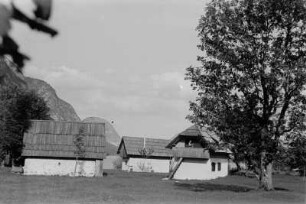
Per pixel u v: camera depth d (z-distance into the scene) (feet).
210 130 145.89
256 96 143.43
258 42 141.69
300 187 173.99
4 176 181.37
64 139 225.35
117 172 278.67
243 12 144.56
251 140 144.36
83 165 217.97
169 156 331.16
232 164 275.80
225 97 144.36
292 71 132.57
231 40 144.05
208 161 242.37
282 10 140.77
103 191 123.65
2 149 233.96
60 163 217.56
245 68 141.08
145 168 326.65
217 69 145.79
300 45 141.38
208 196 119.55
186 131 240.32
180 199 108.99
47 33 5.61
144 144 334.24
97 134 227.81
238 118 143.02
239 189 149.79
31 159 216.13
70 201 96.17
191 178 240.53
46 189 123.34
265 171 146.61
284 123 141.28
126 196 110.52
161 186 155.94
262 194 128.26
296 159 139.95
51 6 5.51
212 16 144.77
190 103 148.05
